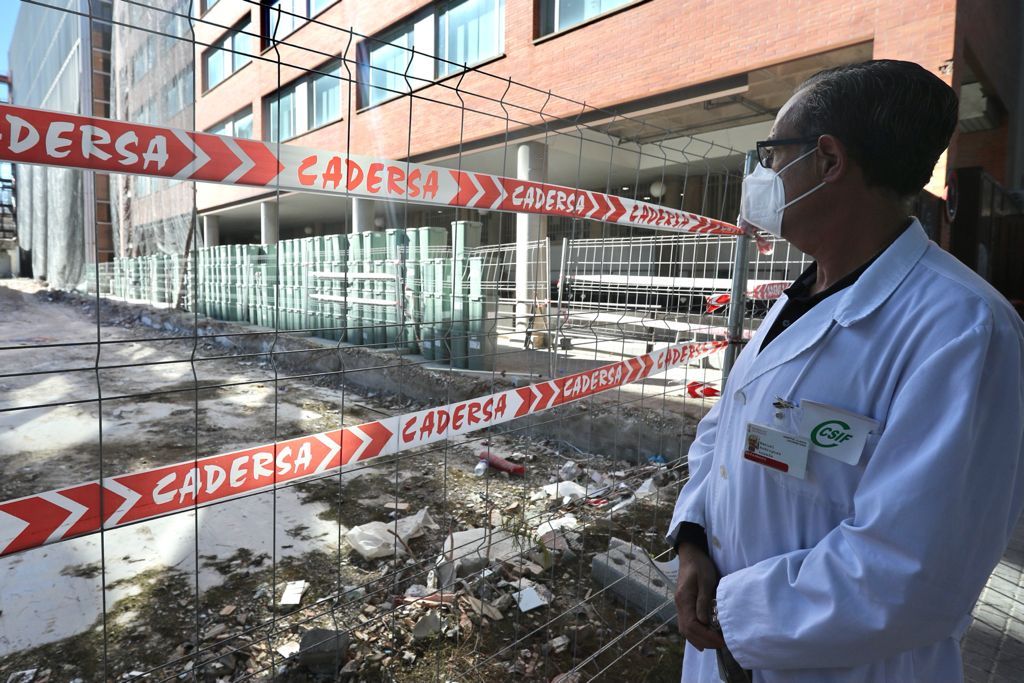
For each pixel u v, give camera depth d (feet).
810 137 3.38
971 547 2.67
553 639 7.78
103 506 3.68
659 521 11.31
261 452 4.44
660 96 29.17
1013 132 34.86
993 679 7.29
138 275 33.22
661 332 18.60
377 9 42.91
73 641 7.79
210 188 61.57
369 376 24.04
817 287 3.85
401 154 41.81
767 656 3.14
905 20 21.16
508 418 6.57
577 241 23.34
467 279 23.20
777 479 3.37
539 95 33.71
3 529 3.28
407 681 6.95
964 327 2.80
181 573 9.57
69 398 23.00
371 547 10.01
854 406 3.09
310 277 31.27
